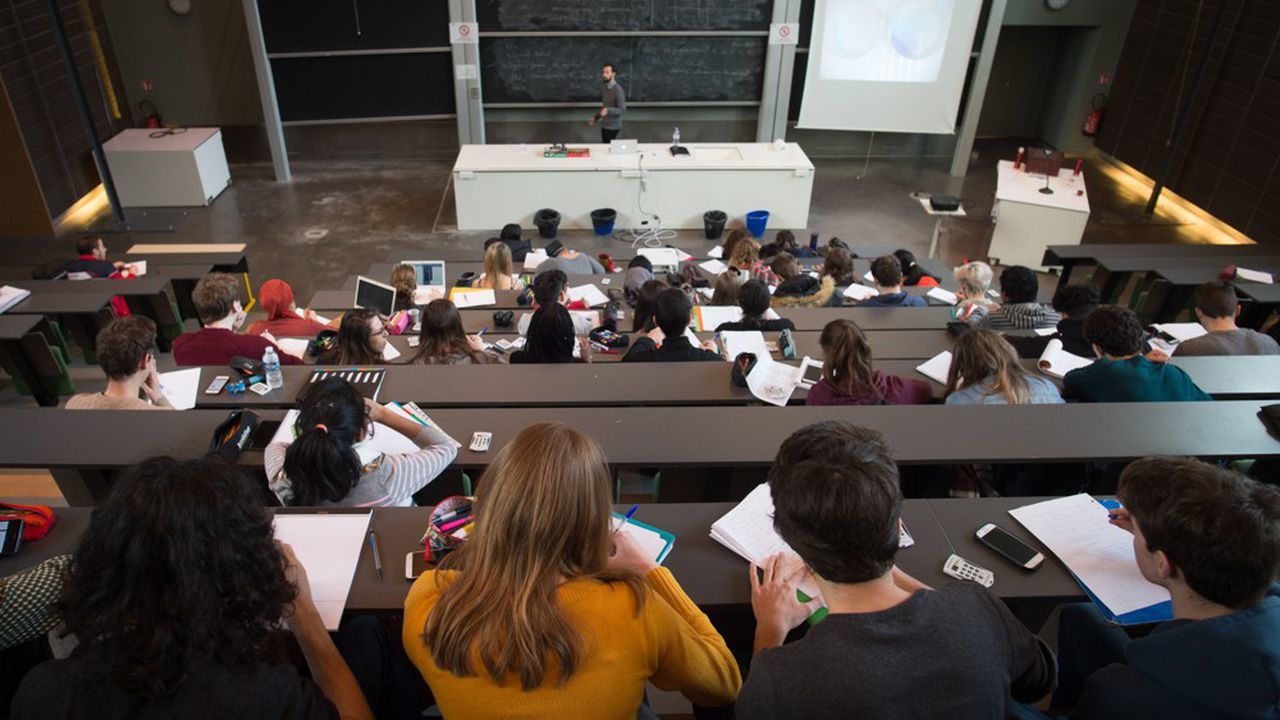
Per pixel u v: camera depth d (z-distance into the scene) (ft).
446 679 3.52
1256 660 4.04
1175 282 18.48
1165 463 4.58
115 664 3.33
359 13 29.78
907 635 3.50
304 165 32.42
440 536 5.62
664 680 4.06
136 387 8.67
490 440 7.76
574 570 3.63
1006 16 32.27
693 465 7.57
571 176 26.55
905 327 14.08
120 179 27.48
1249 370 10.28
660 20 30.68
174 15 29.78
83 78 27.86
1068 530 6.18
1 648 4.58
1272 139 25.04
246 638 3.58
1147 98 31.12
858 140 35.04
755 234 27.48
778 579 5.25
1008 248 25.23
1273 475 8.83
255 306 22.07
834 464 3.74
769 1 30.53
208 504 3.43
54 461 7.34
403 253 22.63
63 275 18.21
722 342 11.75
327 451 6.04
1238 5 26.17
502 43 30.91
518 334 14.29
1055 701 5.87
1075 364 11.00
